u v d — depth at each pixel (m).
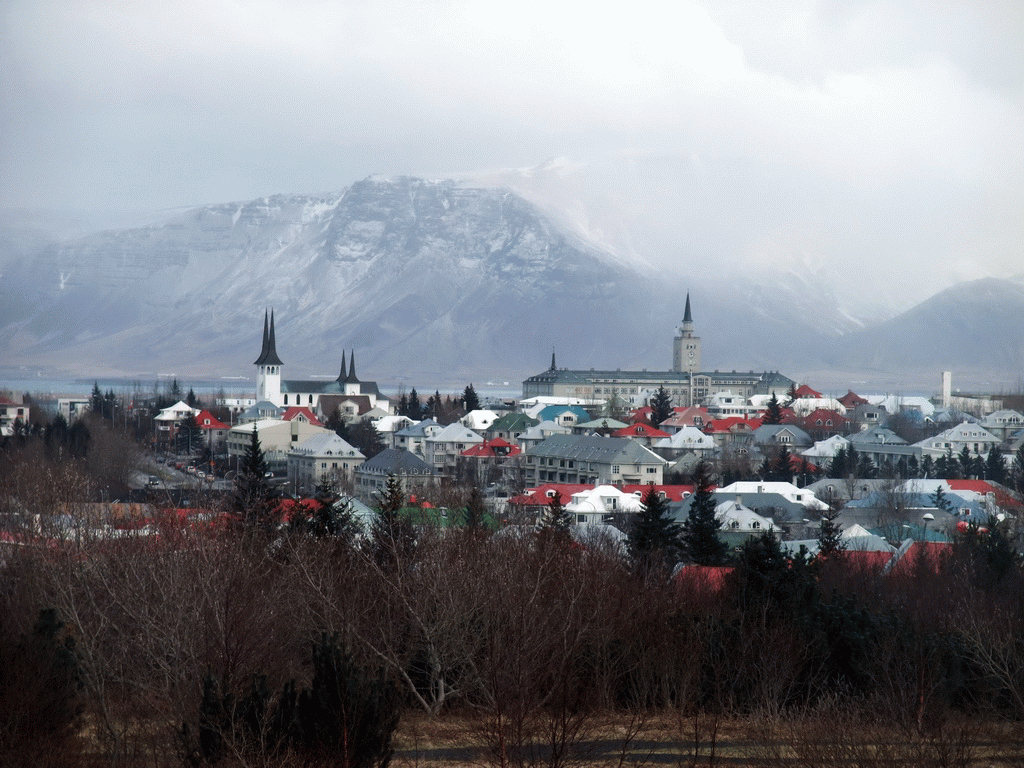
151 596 129.38
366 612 139.38
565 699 103.31
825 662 135.50
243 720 85.19
